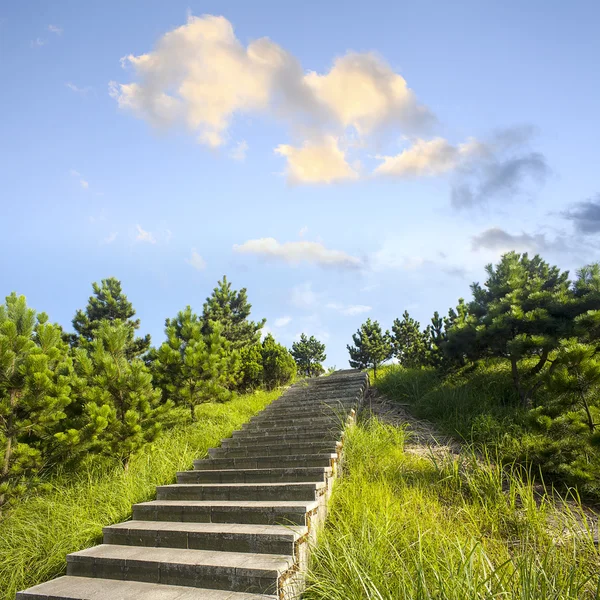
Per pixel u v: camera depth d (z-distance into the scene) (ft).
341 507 18.30
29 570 17.04
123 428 25.48
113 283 61.00
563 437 19.95
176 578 13.87
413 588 10.73
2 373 22.88
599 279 26.48
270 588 12.60
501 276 32.45
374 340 57.62
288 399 35.83
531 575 10.99
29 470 24.26
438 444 24.44
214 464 23.79
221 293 69.77
